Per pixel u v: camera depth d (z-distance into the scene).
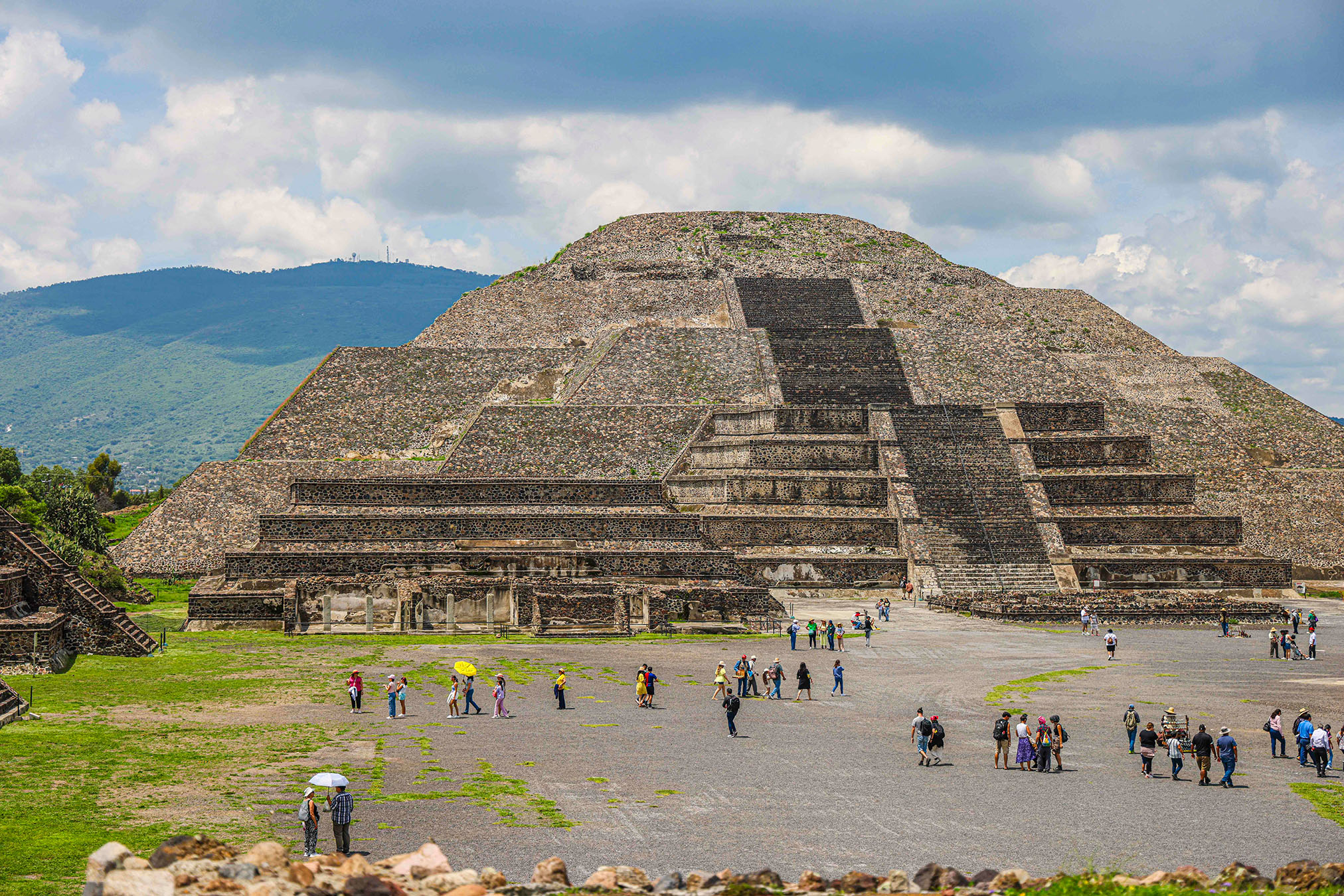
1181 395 141.25
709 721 45.12
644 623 77.75
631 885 20.08
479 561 83.06
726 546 96.56
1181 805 32.09
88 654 61.44
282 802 31.03
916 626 78.56
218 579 82.56
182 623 77.56
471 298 159.38
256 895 16.62
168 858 18.16
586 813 30.14
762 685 54.78
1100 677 56.66
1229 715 46.47
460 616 77.62
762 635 74.81
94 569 83.50
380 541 84.75
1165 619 81.44
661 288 160.38
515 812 30.08
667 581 84.00
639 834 28.08
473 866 25.12
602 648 68.38
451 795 31.94
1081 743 41.31
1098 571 95.56
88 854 25.33
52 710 45.06
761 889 19.52
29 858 24.84
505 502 89.56
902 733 42.97
